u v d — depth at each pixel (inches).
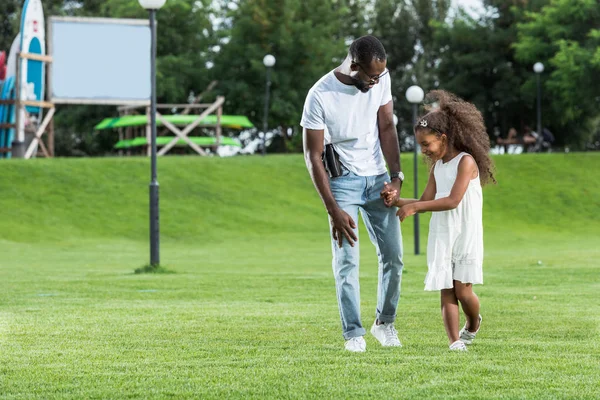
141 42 1899.6
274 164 2003.0
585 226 1792.6
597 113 2630.4
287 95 2672.2
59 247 1371.8
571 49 2239.2
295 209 1782.7
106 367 261.1
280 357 276.8
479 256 292.5
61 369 258.1
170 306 464.8
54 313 424.5
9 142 1850.4
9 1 2982.3
